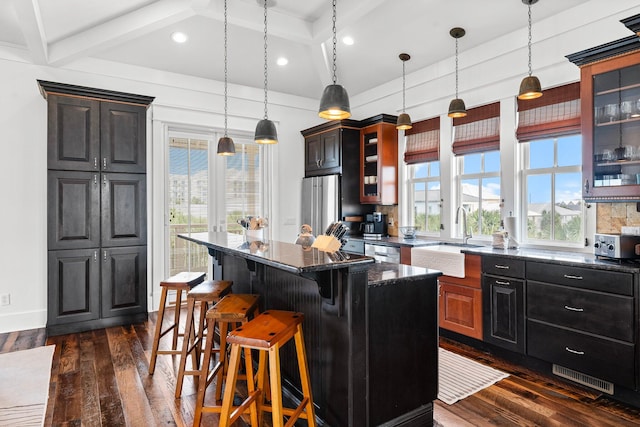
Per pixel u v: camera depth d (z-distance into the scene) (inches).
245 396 96.3
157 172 179.8
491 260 122.3
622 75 102.3
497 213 151.2
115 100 152.1
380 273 84.6
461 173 165.6
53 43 147.7
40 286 152.9
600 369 95.8
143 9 136.9
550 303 106.5
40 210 153.0
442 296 138.7
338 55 175.5
